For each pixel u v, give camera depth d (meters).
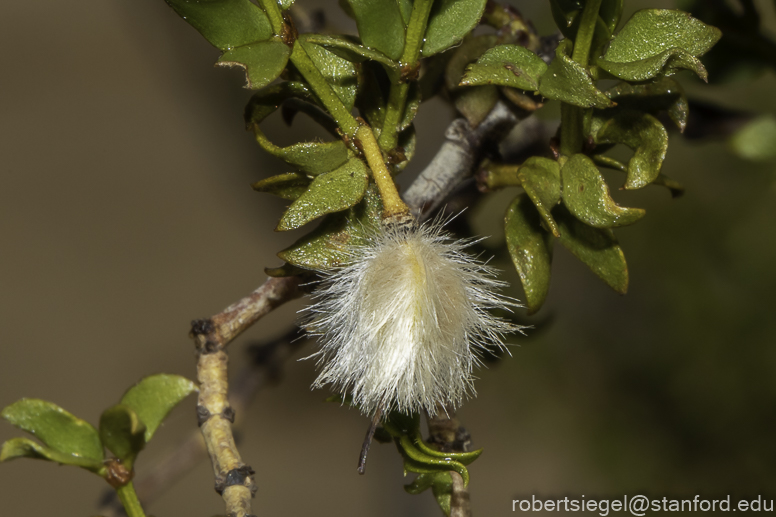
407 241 0.15
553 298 0.37
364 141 0.14
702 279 0.31
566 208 0.15
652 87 0.15
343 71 0.15
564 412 0.37
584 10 0.14
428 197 0.16
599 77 0.15
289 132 0.45
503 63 0.14
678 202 0.31
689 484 0.33
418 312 0.15
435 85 0.16
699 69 0.14
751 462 0.32
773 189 0.18
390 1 0.14
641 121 0.15
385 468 0.28
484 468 0.42
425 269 0.15
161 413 0.15
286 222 0.14
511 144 0.18
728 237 0.30
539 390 0.37
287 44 0.14
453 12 0.15
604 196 0.14
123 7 0.56
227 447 0.15
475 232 0.17
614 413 0.35
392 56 0.14
